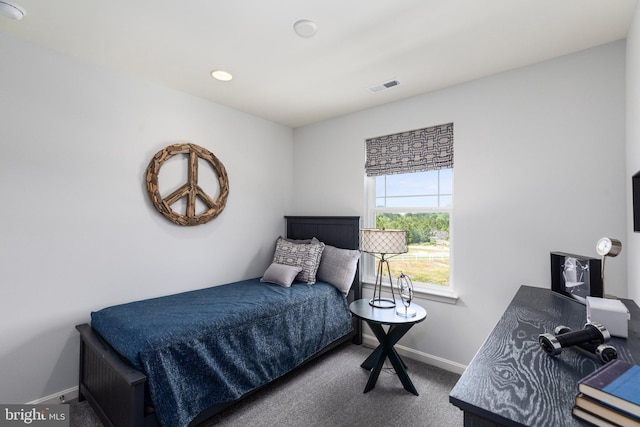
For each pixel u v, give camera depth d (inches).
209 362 73.0
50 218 81.8
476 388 32.3
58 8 65.9
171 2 64.2
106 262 91.7
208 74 97.0
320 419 77.8
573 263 68.2
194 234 113.5
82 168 87.4
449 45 80.3
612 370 30.5
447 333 104.1
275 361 89.2
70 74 85.3
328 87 106.5
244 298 95.9
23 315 77.8
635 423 24.5
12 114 76.4
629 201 73.2
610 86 78.7
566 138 84.5
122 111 95.2
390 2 64.0
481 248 98.0
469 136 101.0
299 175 151.7
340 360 110.6
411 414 79.7
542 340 40.9
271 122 143.9
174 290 107.3
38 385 79.9
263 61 88.7
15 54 76.9
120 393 63.8
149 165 100.7
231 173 126.3
